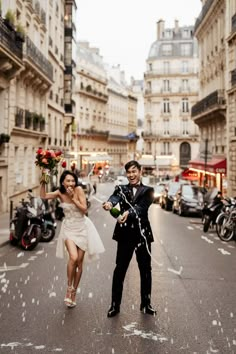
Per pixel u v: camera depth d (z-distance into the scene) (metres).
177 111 83.06
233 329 6.37
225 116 36.28
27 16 29.88
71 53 47.28
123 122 109.38
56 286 8.72
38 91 34.28
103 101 91.94
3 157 24.89
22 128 28.31
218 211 18.16
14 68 24.16
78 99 78.69
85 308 7.21
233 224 15.82
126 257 6.87
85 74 80.94
